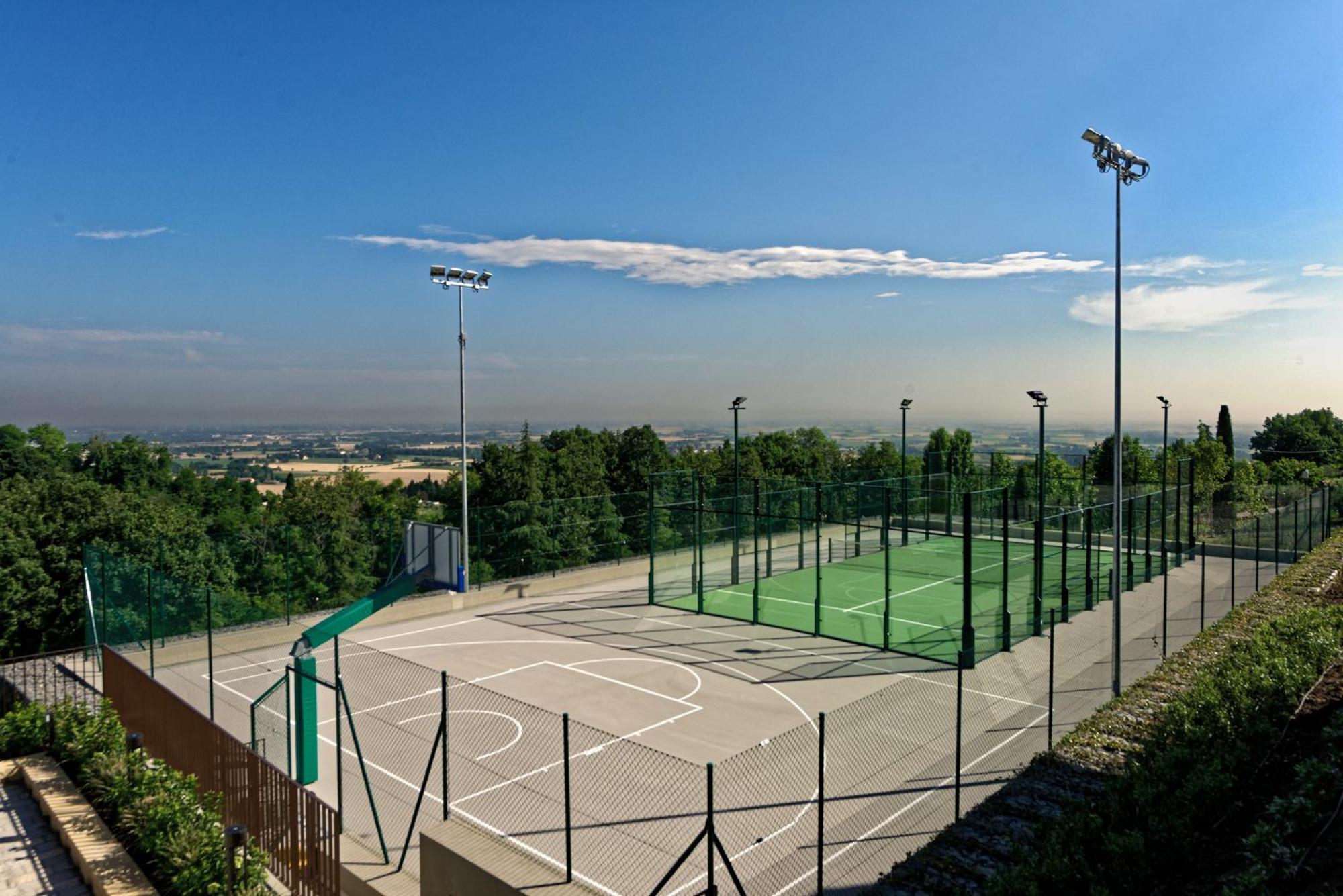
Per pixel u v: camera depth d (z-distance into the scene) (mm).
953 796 13352
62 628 26969
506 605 29781
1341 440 89688
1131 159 17562
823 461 68000
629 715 18172
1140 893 8375
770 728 17188
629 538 36938
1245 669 14703
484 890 9445
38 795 12820
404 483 82688
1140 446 58000
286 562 26500
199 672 21688
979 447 46812
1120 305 17719
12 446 61438
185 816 10914
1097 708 17031
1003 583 22859
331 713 18312
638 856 11750
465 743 16391
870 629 25625
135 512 31484
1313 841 8367
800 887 10750
